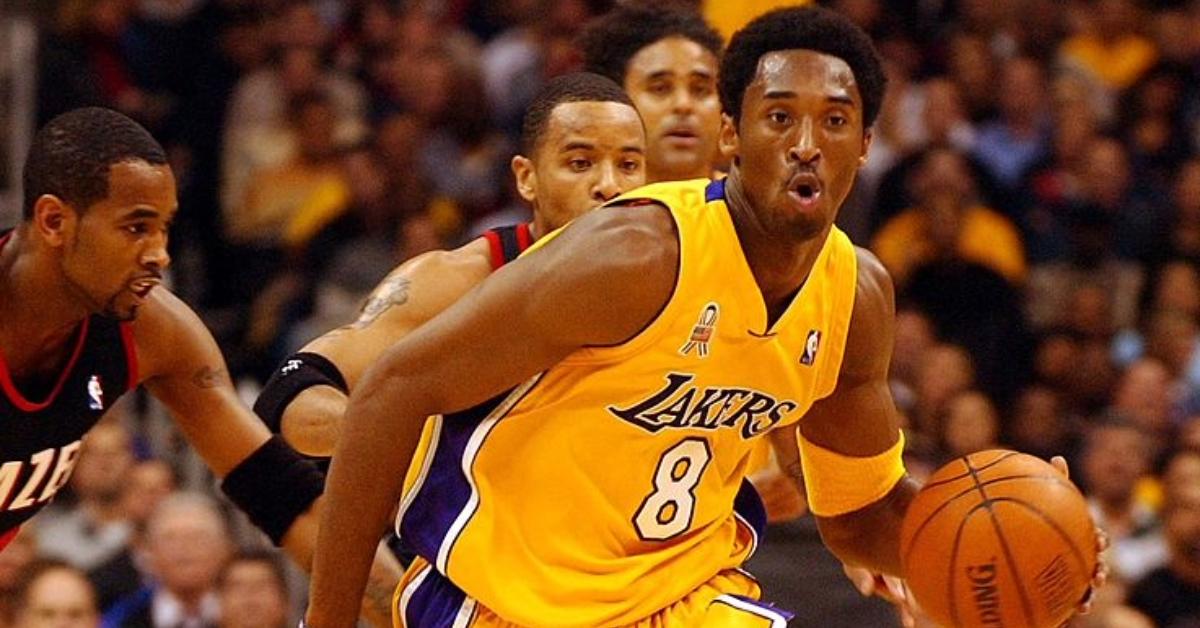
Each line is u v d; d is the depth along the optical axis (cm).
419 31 2966
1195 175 2723
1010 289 2591
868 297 981
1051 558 951
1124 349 2650
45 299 970
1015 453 993
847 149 898
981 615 960
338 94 2856
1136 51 3070
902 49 3048
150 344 1033
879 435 1041
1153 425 2369
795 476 1195
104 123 957
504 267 902
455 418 952
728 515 998
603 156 1109
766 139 891
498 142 2897
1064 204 2794
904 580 1073
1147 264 2706
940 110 2775
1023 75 2903
